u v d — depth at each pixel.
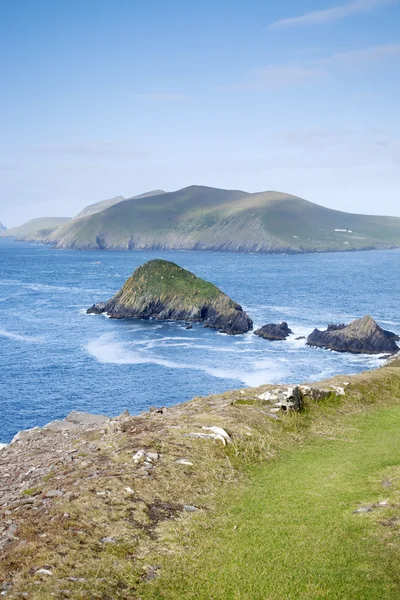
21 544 12.72
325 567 12.28
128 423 24.30
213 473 18.31
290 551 13.00
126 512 14.76
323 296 178.62
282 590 11.41
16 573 11.41
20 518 14.42
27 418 61.88
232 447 20.77
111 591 11.08
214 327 125.56
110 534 13.52
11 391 72.31
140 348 100.88
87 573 11.58
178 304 139.00
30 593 10.52
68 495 15.70
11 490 17.33
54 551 12.32
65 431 25.53
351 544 13.24
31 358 91.12
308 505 15.80
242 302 165.25
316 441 23.30
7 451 22.69
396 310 147.25
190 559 12.65
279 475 18.70
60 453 21.22
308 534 13.88
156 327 126.44
